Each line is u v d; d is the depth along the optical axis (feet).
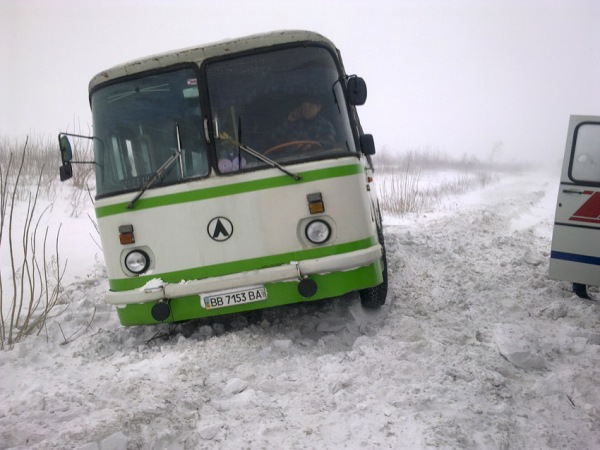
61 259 26.08
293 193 15.16
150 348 16.49
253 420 11.39
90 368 15.17
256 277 14.99
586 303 19.13
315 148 15.55
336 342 16.03
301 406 11.92
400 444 10.16
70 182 40.75
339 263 14.99
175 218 15.48
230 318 18.03
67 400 12.56
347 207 15.33
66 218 33.24
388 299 19.76
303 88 15.83
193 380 13.32
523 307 18.81
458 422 10.88
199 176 15.49
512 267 24.23
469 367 13.44
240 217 15.28
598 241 19.25
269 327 16.90
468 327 16.80
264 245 15.24
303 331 16.84
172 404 11.97
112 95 16.33
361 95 16.57
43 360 15.70
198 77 15.81
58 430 11.25
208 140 15.52
